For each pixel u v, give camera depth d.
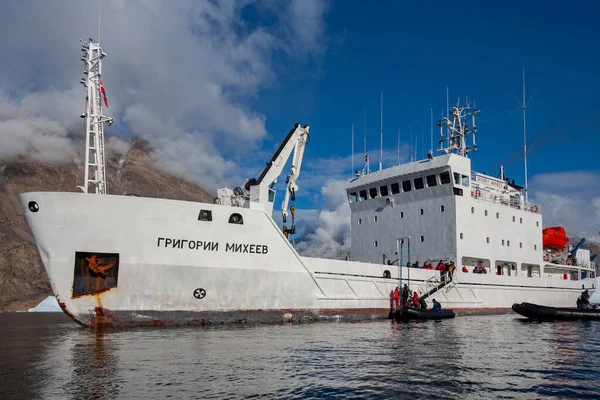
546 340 20.83
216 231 24.41
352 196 42.03
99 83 26.45
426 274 33.84
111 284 22.61
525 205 43.84
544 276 46.97
